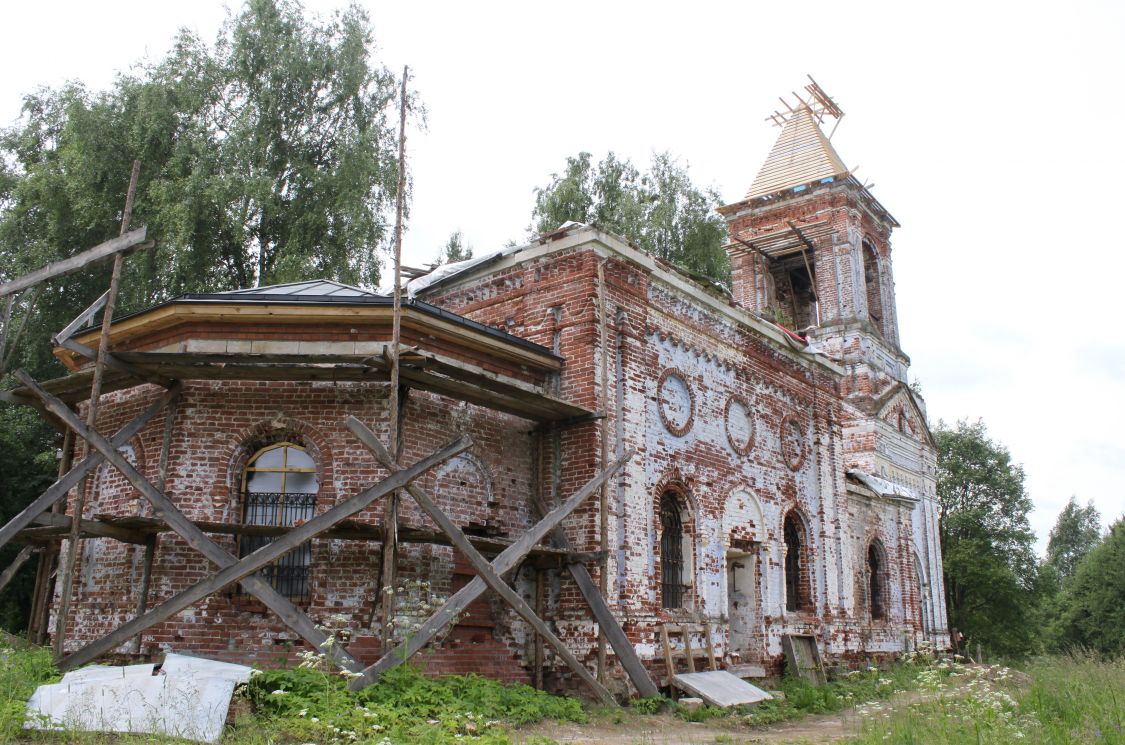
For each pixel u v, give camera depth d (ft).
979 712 30.60
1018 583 143.74
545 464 49.24
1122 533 170.40
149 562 41.06
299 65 86.33
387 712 30.35
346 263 85.15
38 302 83.61
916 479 105.91
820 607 67.62
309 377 40.63
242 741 25.75
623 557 47.50
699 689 46.24
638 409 51.03
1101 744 27.43
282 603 33.04
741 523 59.36
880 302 113.70
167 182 77.77
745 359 63.36
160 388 45.44
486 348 46.83
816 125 118.62
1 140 88.69
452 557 44.50
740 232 114.32
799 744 35.50
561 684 45.68
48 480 75.87
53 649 34.71
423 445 43.98
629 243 52.65
